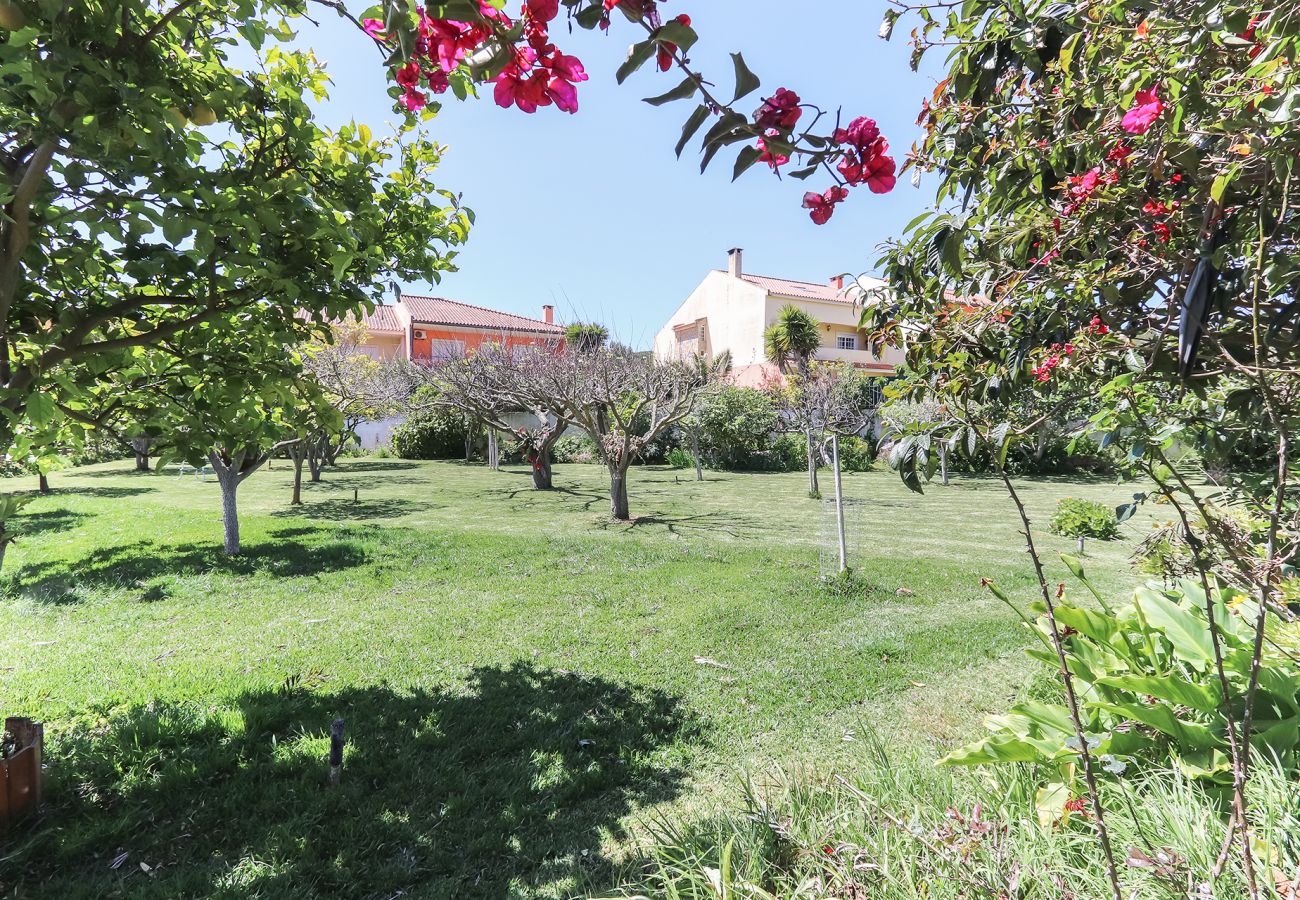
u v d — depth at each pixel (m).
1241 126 1.07
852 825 1.90
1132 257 1.45
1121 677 2.26
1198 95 1.21
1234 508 2.62
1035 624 2.73
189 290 2.78
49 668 4.33
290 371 3.04
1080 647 2.63
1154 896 1.42
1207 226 1.20
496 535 9.37
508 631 5.21
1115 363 1.76
